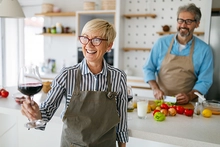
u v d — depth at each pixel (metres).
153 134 1.14
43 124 1.11
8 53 4.07
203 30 3.21
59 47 4.11
